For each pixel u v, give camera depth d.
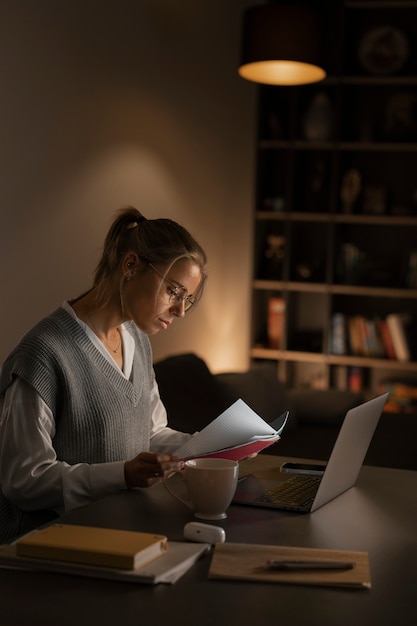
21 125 2.96
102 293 1.89
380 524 1.51
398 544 1.39
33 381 1.73
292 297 5.61
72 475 1.66
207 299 4.81
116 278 1.87
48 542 1.24
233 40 5.08
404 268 5.32
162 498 1.62
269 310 5.54
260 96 5.44
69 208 3.29
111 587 1.17
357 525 1.50
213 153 4.78
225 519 1.50
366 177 5.53
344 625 1.06
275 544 1.37
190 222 4.50
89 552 1.21
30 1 2.95
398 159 5.47
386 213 5.39
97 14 3.42
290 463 1.94
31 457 1.69
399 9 5.43
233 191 5.13
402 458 3.62
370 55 5.33
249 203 5.43
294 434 4.11
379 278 5.37
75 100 3.29
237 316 5.31
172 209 4.26
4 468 1.70
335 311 5.54
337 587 1.19
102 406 1.85
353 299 5.60
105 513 1.51
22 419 1.71
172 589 1.17
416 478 1.89
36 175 3.06
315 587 1.19
